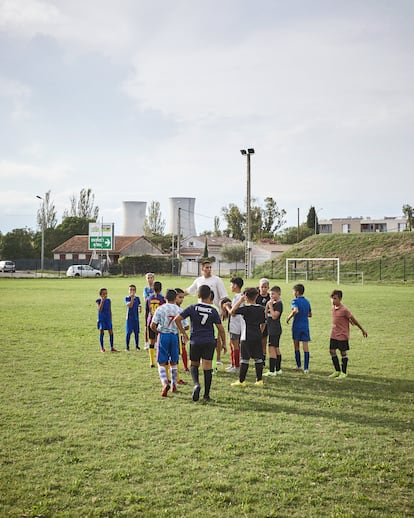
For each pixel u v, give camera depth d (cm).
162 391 834
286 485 496
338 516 438
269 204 12325
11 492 480
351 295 3203
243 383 906
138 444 600
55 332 1594
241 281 1048
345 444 603
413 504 462
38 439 616
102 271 6725
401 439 623
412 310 2255
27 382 919
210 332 812
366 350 1280
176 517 437
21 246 9269
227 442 607
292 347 1347
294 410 746
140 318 2033
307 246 6744
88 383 916
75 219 10019
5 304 2575
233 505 459
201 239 10206
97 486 493
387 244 6184
